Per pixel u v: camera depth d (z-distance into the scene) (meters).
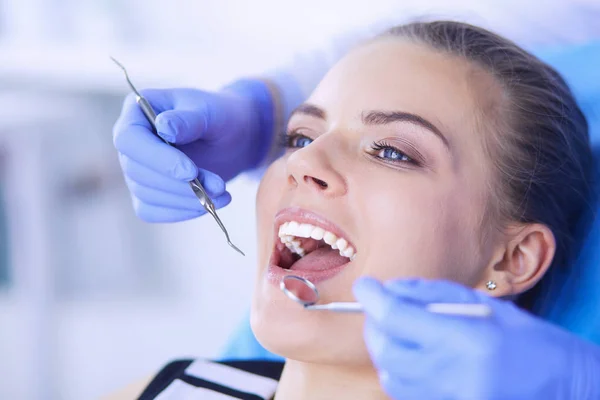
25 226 2.58
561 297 1.53
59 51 2.64
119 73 2.64
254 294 1.32
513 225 1.29
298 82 1.83
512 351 0.88
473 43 1.33
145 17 2.78
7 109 2.51
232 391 1.48
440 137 1.21
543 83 1.37
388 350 0.91
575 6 1.99
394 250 1.17
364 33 1.91
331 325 1.15
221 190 1.31
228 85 1.79
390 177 1.19
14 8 2.80
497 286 1.28
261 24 2.64
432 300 0.92
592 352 0.95
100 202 3.11
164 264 3.22
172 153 1.29
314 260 1.35
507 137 1.28
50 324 2.66
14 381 2.79
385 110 1.22
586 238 1.52
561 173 1.39
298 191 1.23
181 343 3.02
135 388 1.62
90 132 2.79
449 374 0.88
